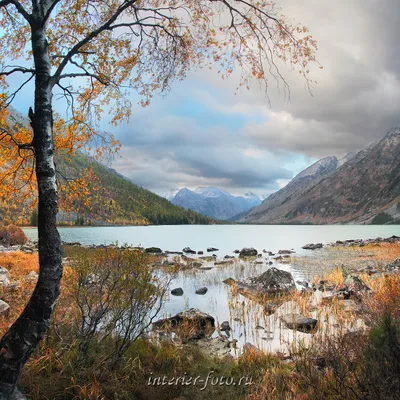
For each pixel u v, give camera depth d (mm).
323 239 72375
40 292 3848
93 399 4398
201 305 12414
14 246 33062
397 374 4098
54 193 4113
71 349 5426
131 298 5785
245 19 5066
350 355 5602
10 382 3646
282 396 4875
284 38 5039
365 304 9297
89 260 5863
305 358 6066
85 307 6793
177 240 65000
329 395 4543
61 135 6703
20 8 4398
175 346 7113
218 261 28266
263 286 15328
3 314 7418
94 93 6461
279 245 52938
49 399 4309
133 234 89062
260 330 9383
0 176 6258
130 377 5258
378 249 36812
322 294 14375
